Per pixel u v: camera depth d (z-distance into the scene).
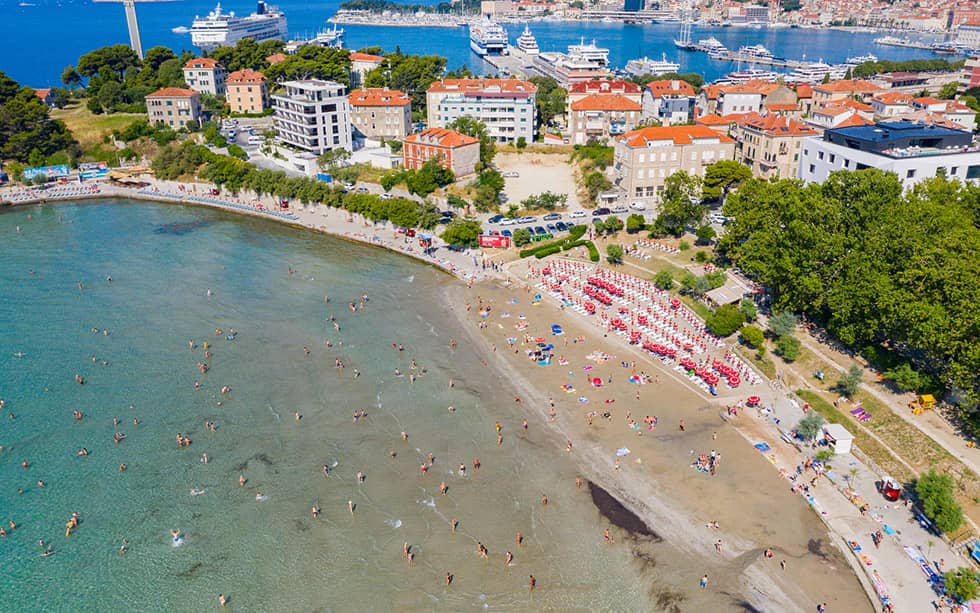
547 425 101.62
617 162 188.38
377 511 85.38
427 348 122.12
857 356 109.75
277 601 73.56
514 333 127.19
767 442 96.25
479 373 114.62
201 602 73.50
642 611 72.38
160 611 72.44
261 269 155.00
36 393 107.69
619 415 103.19
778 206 129.62
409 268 156.00
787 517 83.38
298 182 192.38
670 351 117.75
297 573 76.88
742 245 129.62
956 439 89.81
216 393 108.31
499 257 158.75
